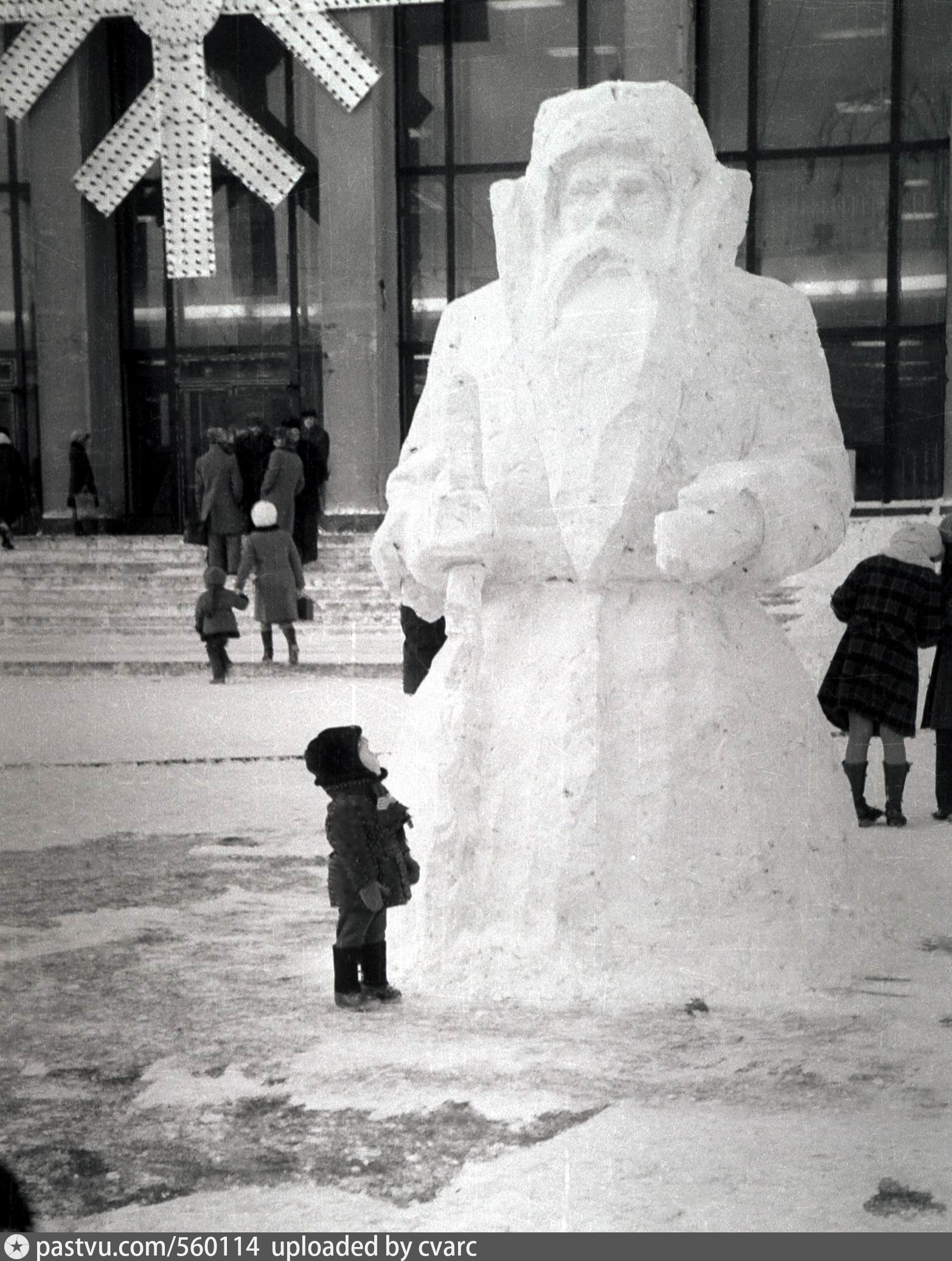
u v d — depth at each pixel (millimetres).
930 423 21031
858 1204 3418
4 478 19750
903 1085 4129
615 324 5098
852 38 20812
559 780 5012
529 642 5211
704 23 20953
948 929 5547
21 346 23797
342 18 20953
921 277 21047
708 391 5141
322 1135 3867
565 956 4918
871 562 7805
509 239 5336
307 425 19000
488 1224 3346
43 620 17641
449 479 5195
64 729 11383
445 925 5039
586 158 5219
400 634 16688
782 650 5344
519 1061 4348
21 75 22000
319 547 19609
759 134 21109
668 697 5043
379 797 4855
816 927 5023
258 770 9641
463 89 21938
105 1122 3988
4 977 5297
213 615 14031
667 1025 4617
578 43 21578
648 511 5113
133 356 24016
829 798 5227
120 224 23766
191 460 23969
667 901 4949
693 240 5211
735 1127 3871
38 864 7137
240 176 21594
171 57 21328
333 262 21375
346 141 21172
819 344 5410
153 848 7484
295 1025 4707
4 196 23578
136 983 5199
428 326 22312
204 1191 3561
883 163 20969
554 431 5125
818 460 5242
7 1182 3596
